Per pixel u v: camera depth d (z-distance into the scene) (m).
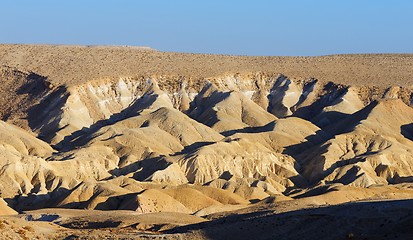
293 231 121.88
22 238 118.56
